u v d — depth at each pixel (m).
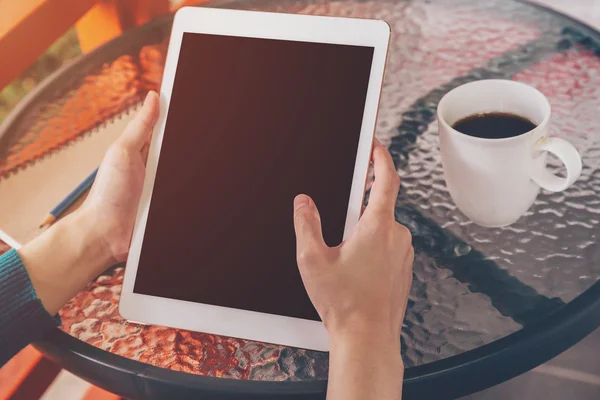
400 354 0.66
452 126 0.78
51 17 1.06
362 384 0.61
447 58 1.02
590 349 1.18
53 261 0.79
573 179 0.72
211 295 0.76
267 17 0.80
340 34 0.78
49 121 1.01
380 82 0.76
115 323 0.77
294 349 0.72
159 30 1.15
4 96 1.79
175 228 0.78
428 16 1.10
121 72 1.08
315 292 0.68
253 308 0.74
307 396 0.67
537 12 1.08
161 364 0.71
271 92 0.79
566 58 0.99
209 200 0.78
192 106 0.81
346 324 0.65
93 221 0.82
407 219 0.82
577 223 0.79
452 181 0.77
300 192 0.76
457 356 0.68
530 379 1.15
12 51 1.03
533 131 0.70
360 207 0.74
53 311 0.78
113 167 0.81
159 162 0.80
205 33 0.81
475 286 0.75
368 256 0.68
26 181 0.91
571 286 0.73
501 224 0.80
